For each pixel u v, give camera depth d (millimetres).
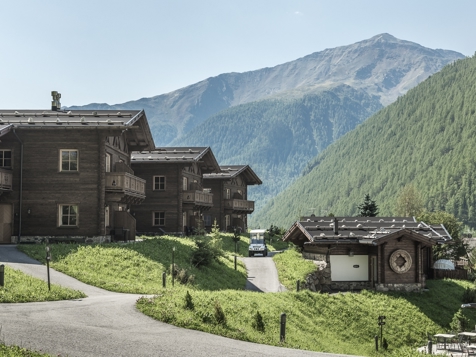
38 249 35344
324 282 38469
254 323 23812
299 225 40531
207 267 40875
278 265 47406
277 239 81312
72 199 40906
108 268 33500
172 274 33250
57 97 48719
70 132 41188
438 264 48656
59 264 32406
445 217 72000
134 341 17094
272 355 16906
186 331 19500
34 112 46562
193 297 24719
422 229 41188
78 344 16141
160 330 19078
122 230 43844
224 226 79312
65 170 41188
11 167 41250
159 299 23562
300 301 30906
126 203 45969
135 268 34312
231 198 82750
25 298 23125
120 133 41156
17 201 41094
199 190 66938
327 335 28156
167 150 63344
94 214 40812
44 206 41000
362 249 38656
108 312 21312
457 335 30000
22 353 14367
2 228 40875
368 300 34188
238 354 16656
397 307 34125
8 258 32625
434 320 33656
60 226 40875
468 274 44531
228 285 38500
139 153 61719
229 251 59219
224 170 82312
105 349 15828
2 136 41250
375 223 42344
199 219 64625
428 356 23172
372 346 28891
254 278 42656
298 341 24297
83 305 22656
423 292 37031
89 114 44375
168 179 59625
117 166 45156
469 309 35969
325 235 38156
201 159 65312
